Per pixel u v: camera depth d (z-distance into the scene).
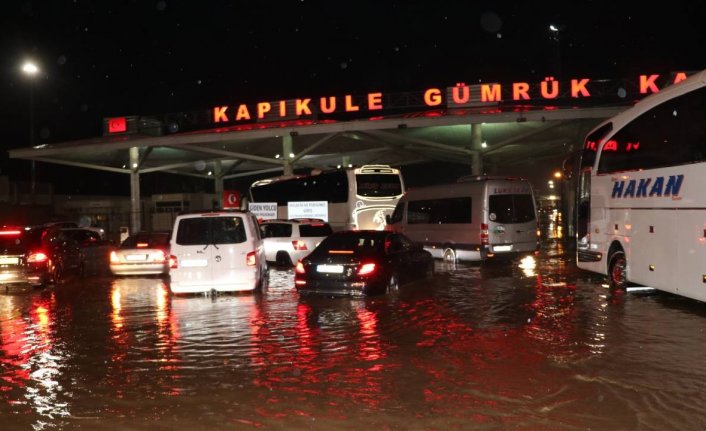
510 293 12.56
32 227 15.65
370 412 5.51
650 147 11.30
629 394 5.87
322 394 6.07
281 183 29.94
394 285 12.66
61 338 9.05
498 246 18.30
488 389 6.11
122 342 8.68
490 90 29.94
